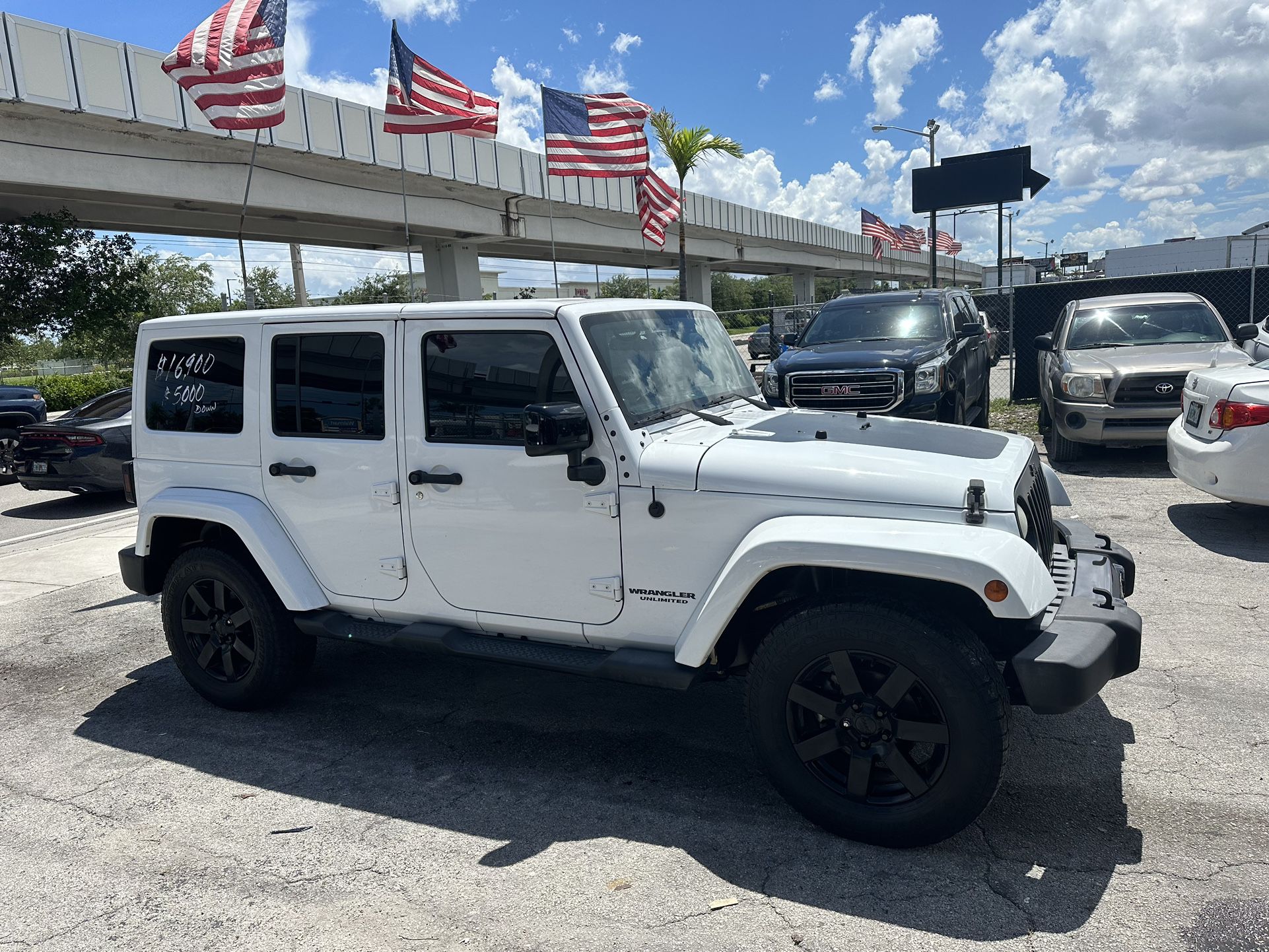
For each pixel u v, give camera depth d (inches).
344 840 132.6
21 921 116.2
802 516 124.7
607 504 135.3
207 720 179.9
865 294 455.8
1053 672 111.7
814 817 126.4
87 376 1499.8
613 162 501.4
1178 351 374.9
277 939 110.2
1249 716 155.6
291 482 164.9
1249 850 117.6
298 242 1226.6
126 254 850.1
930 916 108.2
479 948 106.7
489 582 148.3
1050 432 422.6
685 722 167.3
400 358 151.6
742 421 154.9
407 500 152.8
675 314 165.8
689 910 111.6
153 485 184.5
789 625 123.1
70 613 261.3
